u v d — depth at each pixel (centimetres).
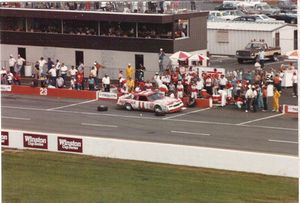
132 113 9112
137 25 11481
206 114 8919
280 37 13425
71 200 5447
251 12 17775
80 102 10012
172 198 5403
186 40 11525
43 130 8044
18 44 12456
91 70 10662
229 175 5928
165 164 6353
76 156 6744
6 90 10875
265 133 7712
